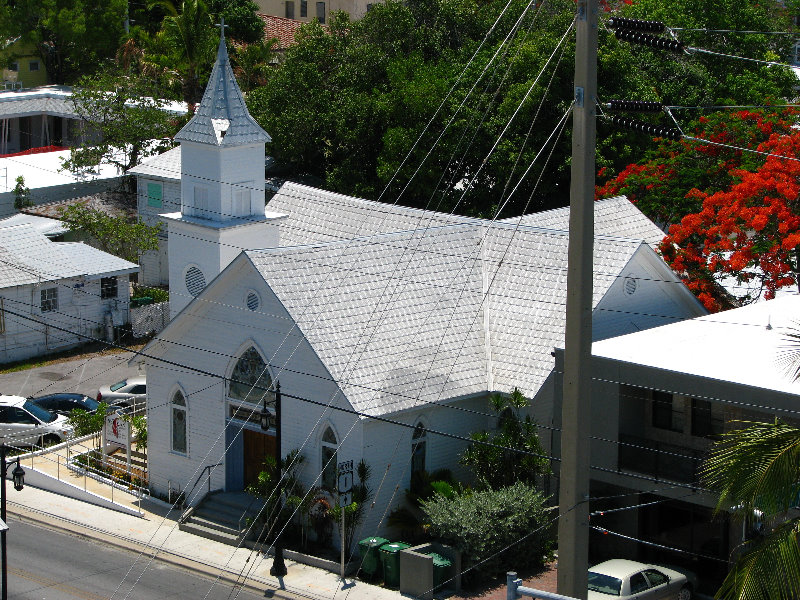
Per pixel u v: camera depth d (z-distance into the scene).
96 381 53.31
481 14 72.62
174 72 83.50
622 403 35.38
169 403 41.16
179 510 40.41
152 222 65.75
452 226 43.09
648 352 33.91
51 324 56.88
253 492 37.62
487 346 40.06
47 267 56.84
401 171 60.69
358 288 39.16
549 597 19.62
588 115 21.95
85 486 41.91
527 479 36.56
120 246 64.50
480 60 62.75
